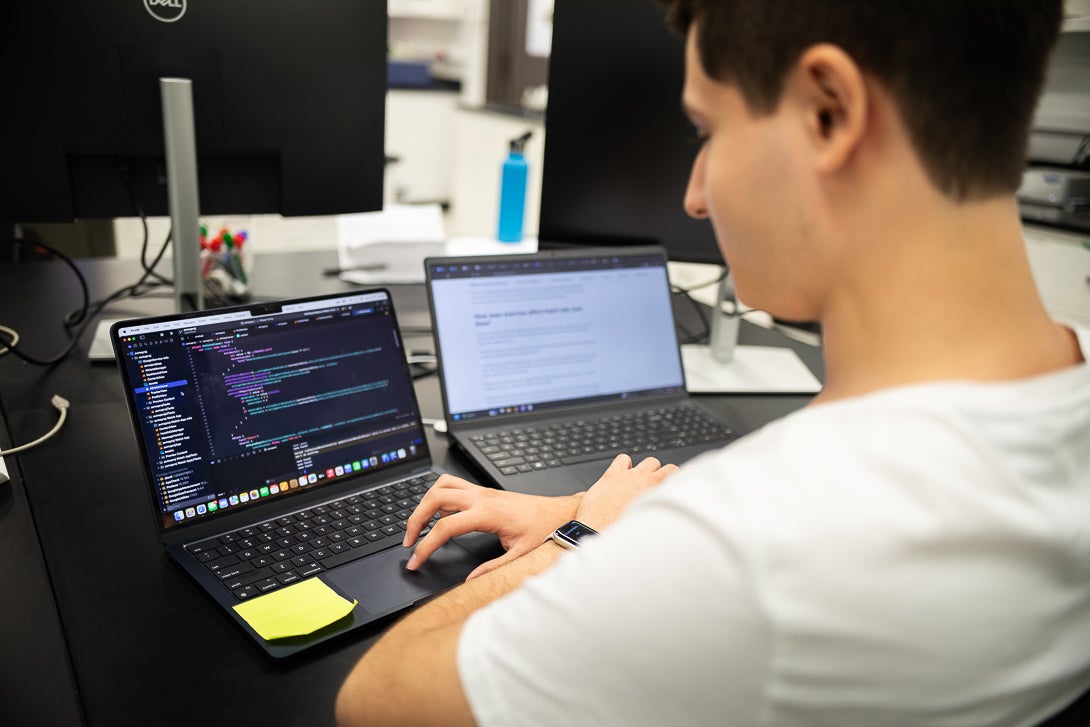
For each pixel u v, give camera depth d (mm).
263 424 957
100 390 1270
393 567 880
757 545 397
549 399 1225
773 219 493
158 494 874
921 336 461
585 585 447
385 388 1062
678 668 418
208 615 800
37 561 853
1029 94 449
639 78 1396
